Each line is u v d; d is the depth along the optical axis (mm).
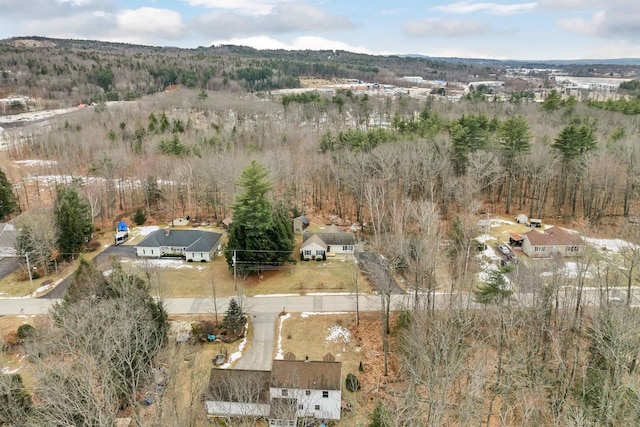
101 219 66500
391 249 44969
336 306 43938
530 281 37750
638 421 21969
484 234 58531
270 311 43344
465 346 32094
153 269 41969
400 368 33219
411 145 66312
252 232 48656
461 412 24094
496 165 62344
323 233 56281
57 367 24609
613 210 64688
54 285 47750
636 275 41500
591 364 30125
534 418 26859
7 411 24016
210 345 38312
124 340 26391
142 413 26969
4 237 55000
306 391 30234
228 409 29781
